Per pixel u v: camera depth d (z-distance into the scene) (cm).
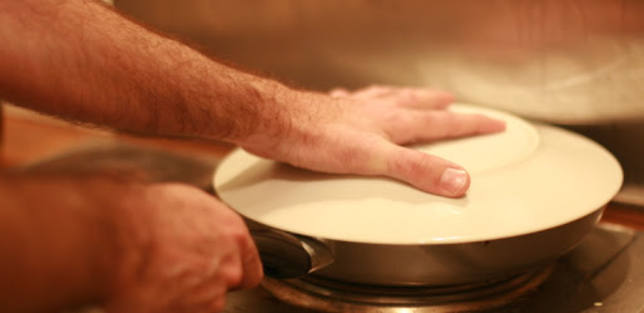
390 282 68
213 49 105
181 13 105
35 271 52
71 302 55
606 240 78
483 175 69
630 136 84
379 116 75
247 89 73
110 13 74
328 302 71
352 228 66
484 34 88
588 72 84
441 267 66
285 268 66
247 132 72
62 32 70
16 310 53
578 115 86
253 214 69
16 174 55
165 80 71
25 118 120
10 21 68
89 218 54
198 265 60
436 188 67
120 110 71
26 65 68
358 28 95
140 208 57
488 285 72
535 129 77
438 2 89
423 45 92
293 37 99
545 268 74
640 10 80
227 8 102
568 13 83
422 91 83
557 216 66
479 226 65
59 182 55
